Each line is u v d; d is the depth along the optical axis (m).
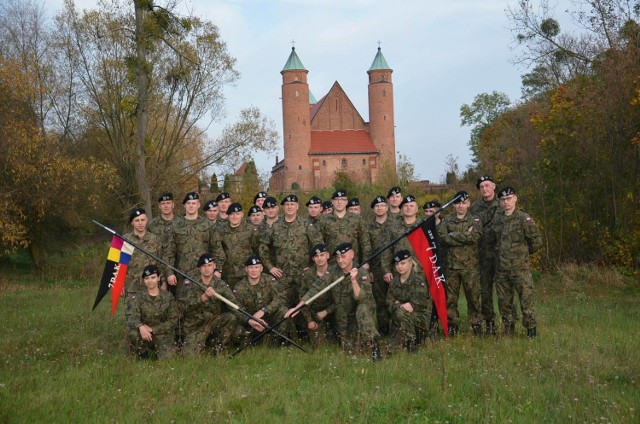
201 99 28.94
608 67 17.39
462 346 8.65
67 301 15.73
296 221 10.61
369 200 38.34
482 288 10.16
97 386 7.16
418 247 9.02
